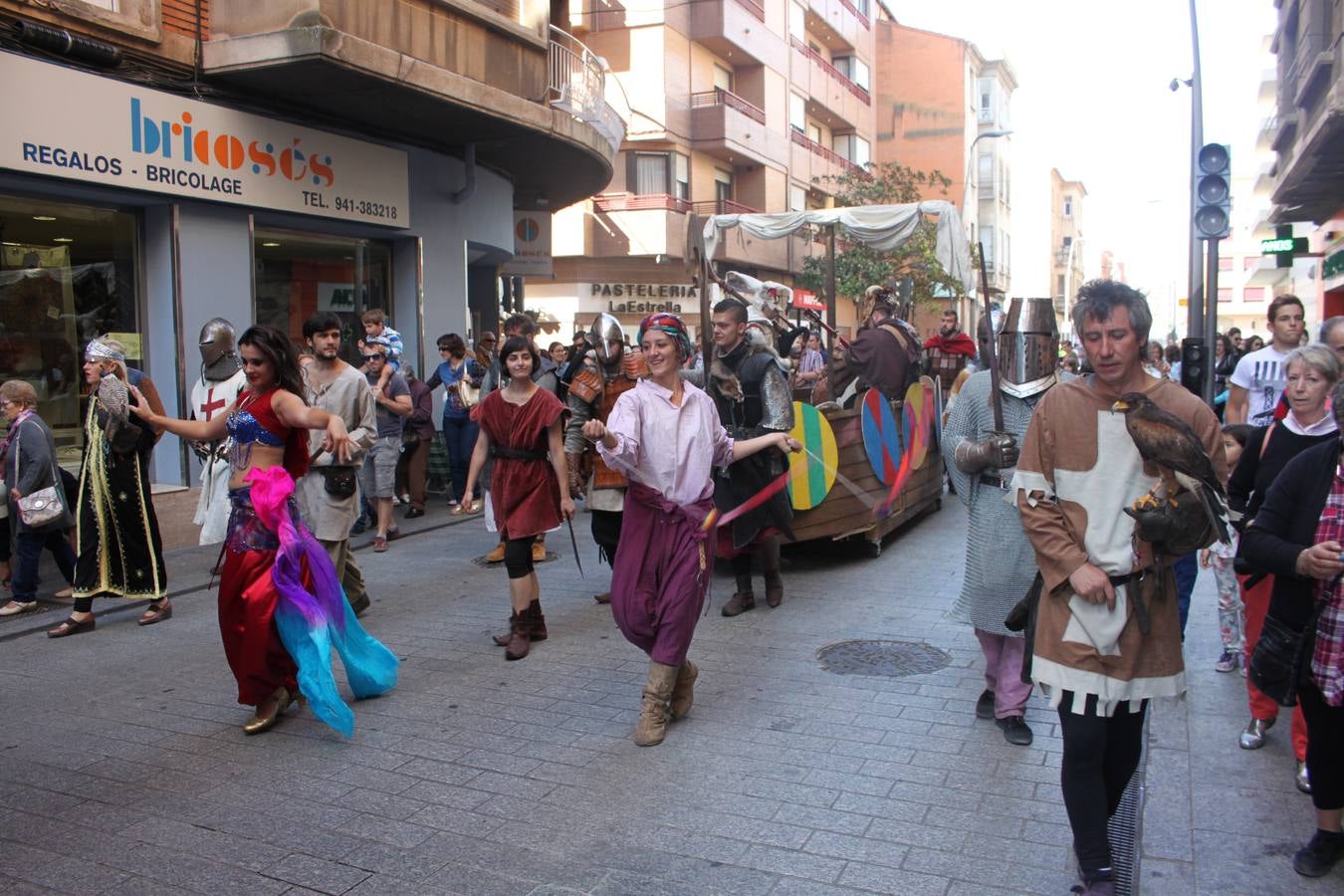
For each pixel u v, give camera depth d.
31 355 8.72
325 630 4.66
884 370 8.36
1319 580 3.22
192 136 9.23
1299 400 4.11
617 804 3.94
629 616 4.55
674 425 4.52
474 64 11.22
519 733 4.71
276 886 3.37
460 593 7.50
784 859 3.49
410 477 10.80
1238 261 64.75
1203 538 2.99
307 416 4.68
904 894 3.26
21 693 5.38
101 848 3.65
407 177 11.88
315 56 9.04
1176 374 15.41
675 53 26.47
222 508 6.45
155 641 6.34
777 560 6.89
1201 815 3.81
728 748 4.48
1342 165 16.41
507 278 19.45
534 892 3.31
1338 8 14.05
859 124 39.03
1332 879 3.35
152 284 9.45
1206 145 10.27
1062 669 3.12
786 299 11.06
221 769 4.35
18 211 8.57
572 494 6.40
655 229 25.94
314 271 11.36
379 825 3.80
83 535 6.46
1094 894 3.07
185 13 9.30
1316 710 3.31
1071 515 3.15
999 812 3.82
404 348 12.61
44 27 8.03
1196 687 5.21
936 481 10.32
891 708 4.94
